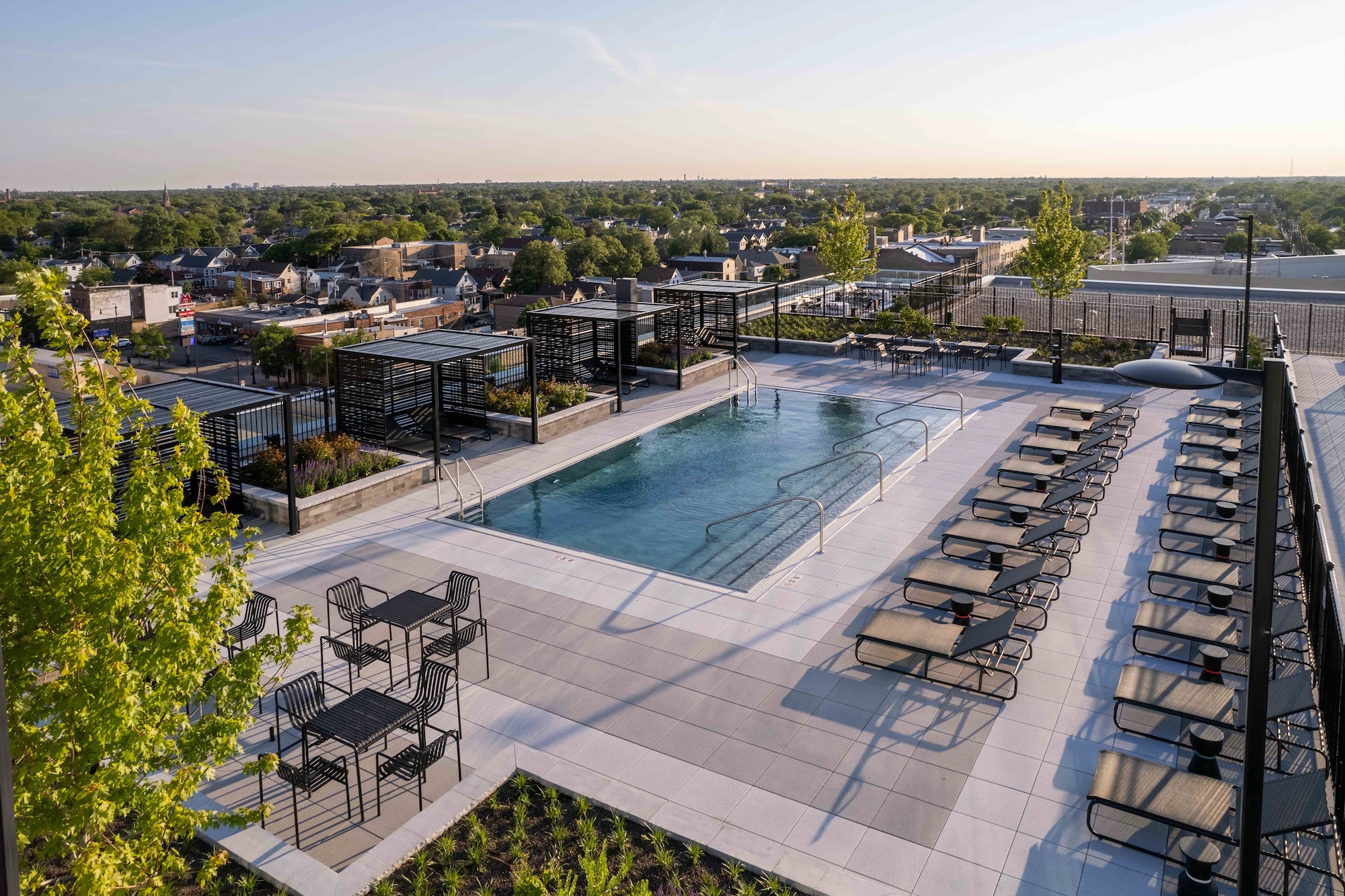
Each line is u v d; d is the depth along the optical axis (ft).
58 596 18.70
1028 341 93.04
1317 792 23.31
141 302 355.15
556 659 35.99
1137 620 34.40
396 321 321.11
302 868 24.14
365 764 29.63
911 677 34.32
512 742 30.53
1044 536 42.45
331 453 55.77
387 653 32.76
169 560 20.62
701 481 59.00
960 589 37.86
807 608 39.96
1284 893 22.65
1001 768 28.78
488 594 41.91
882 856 24.94
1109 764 26.00
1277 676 32.83
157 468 21.54
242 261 510.17
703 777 28.48
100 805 18.22
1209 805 24.18
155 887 19.49
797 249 521.24
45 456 19.36
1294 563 37.19
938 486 55.26
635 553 47.65
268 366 285.64
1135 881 24.03
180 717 20.59
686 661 35.68
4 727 10.89
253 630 35.12
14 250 612.29
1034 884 23.91
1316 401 72.69
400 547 47.57
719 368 87.71
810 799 27.35
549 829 26.23
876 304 111.75
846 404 76.48
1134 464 57.98
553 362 79.71
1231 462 52.75
